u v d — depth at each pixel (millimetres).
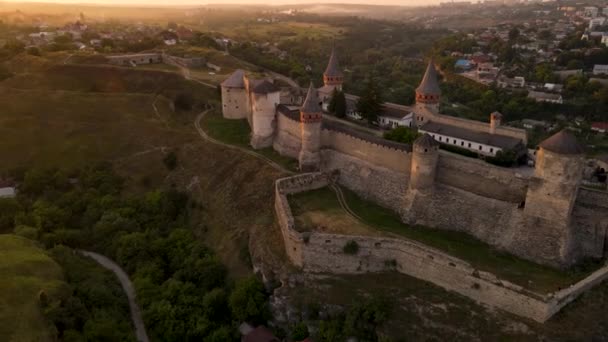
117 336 61281
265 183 87688
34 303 60000
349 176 84750
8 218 87188
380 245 66062
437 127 92375
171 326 64438
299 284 66438
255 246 74688
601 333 52656
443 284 62312
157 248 80438
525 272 60562
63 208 92438
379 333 58500
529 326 54375
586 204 63344
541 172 62094
